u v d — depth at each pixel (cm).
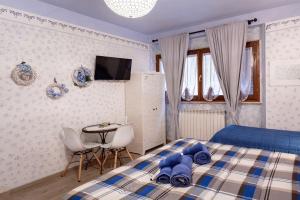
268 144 234
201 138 402
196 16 362
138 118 396
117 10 167
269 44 333
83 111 342
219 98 392
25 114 271
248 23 346
